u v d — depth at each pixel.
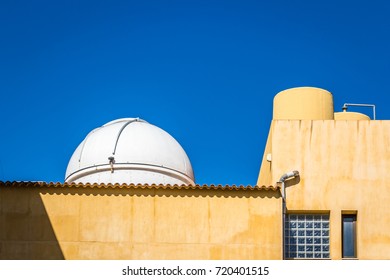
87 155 65.62
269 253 51.19
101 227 51.28
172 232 51.41
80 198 51.66
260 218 51.72
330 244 53.91
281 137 56.53
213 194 52.03
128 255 50.94
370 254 53.84
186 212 51.72
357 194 55.06
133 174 63.88
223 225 51.56
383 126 56.50
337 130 56.59
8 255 50.41
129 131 66.56
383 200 54.91
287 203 54.69
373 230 54.31
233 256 51.12
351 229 54.88
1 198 51.28
